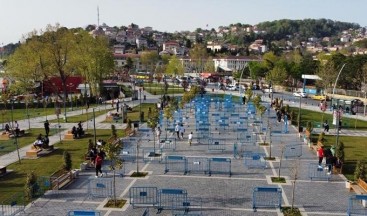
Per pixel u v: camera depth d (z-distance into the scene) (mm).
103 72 91875
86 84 100812
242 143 42000
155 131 46281
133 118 61125
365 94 87562
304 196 25750
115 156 26312
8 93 72688
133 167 32312
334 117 54094
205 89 115250
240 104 79500
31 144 42625
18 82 88125
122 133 48219
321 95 93250
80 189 26891
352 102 74812
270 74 115188
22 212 22891
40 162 34406
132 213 22859
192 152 37812
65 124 56250
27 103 71125
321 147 34250
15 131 46844
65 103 74188
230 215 22516
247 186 27672
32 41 82438
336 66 105812
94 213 20016
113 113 61719
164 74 158500
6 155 37438
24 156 36656
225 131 49156
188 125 53719
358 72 99562
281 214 22750
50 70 82375
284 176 30047
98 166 29594
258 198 25203
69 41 81812
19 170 31859
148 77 153000
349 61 103000
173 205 23906
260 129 50500
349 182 27406
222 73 182250
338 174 30750
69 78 101750
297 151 38094
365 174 27719
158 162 33844
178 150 38625
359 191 26000
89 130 50562
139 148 39000
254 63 148375
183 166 32469
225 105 73062
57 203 24359
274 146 40781
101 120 59594
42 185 26953
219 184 28078
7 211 22938
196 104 70562
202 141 43188
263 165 32750
